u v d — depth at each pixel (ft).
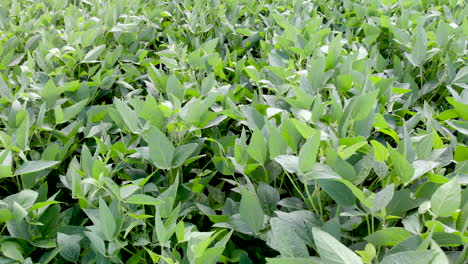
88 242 3.50
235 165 3.88
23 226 3.42
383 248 2.93
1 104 4.98
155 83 5.77
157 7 9.28
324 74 5.33
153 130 3.64
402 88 5.22
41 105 4.81
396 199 3.01
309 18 8.22
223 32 8.34
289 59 6.64
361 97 3.73
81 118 5.34
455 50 6.14
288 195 4.49
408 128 4.39
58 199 4.59
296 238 2.58
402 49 7.20
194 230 3.40
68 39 6.52
